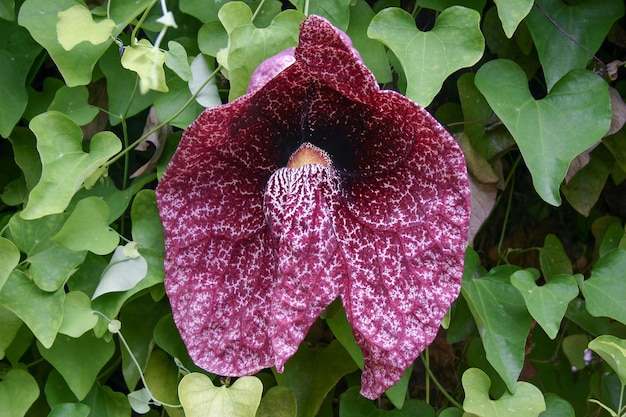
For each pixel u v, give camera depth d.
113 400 0.56
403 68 0.51
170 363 0.55
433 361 0.64
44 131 0.50
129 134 0.58
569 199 0.61
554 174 0.52
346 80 0.46
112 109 0.55
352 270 0.49
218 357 0.49
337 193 0.50
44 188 0.49
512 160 0.64
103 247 0.52
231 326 0.49
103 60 0.55
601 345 0.54
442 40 0.51
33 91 0.57
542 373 0.69
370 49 0.54
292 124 0.50
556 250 0.61
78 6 0.52
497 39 0.59
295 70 0.47
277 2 0.55
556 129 0.54
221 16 0.50
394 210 0.48
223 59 0.52
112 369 0.57
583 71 0.55
